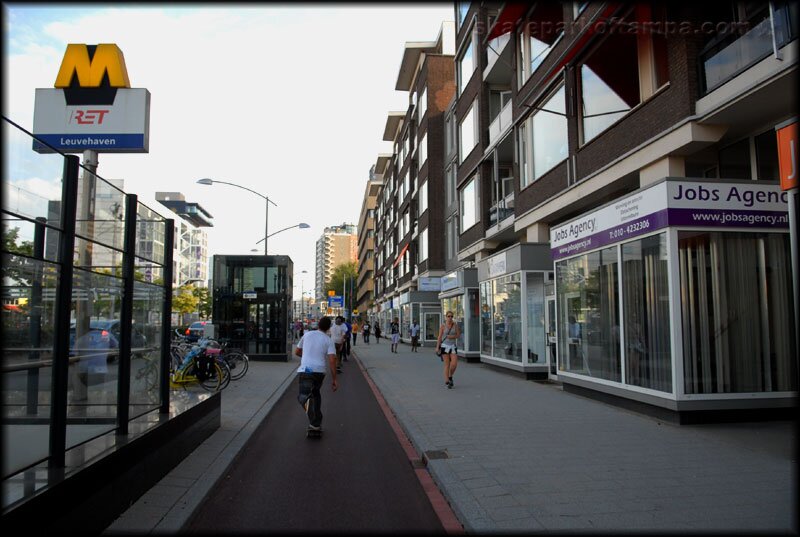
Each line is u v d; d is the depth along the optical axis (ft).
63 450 12.87
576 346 37.68
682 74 30.53
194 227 393.09
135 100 33.35
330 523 14.90
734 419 26.71
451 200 99.71
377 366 64.34
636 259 30.19
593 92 41.52
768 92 26.17
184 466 19.75
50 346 12.82
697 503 15.38
